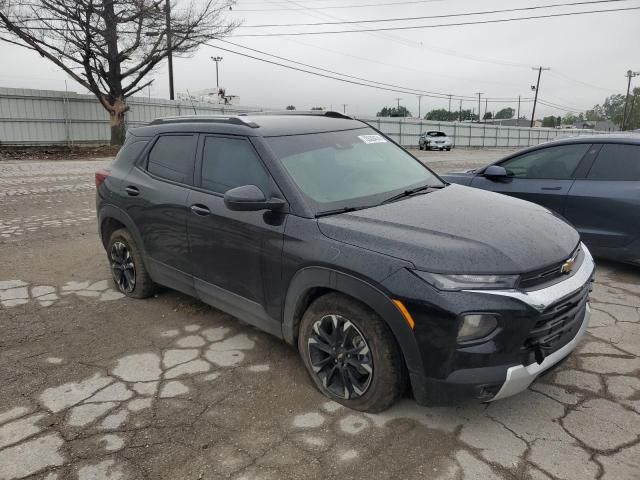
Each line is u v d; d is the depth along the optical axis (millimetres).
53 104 26047
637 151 5117
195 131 4035
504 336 2490
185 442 2734
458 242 2688
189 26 25234
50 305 4695
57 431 2842
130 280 4793
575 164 5500
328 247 2895
